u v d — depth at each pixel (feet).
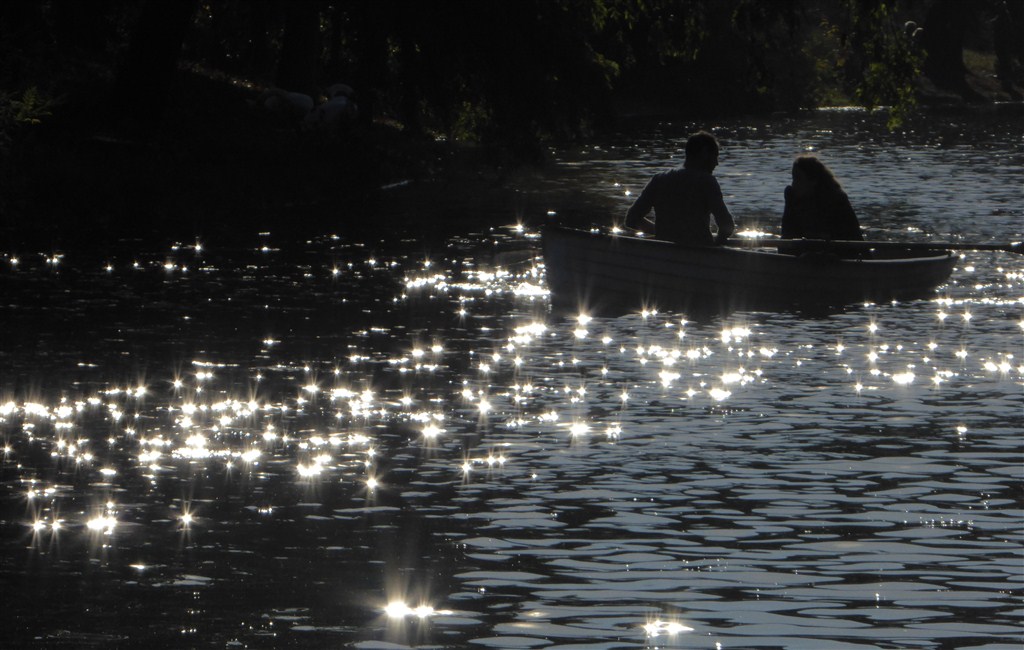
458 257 165.37
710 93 549.13
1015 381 99.96
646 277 136.67
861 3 243.81
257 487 74.49
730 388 98.02
